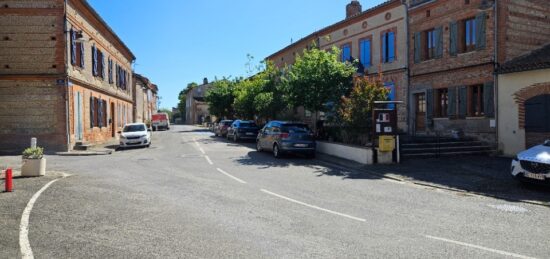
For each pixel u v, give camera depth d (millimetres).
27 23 20516
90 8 24078
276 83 30594
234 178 11945
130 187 10305
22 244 5695
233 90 46562
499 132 17516
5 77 20359
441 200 9055
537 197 9398
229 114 49594
